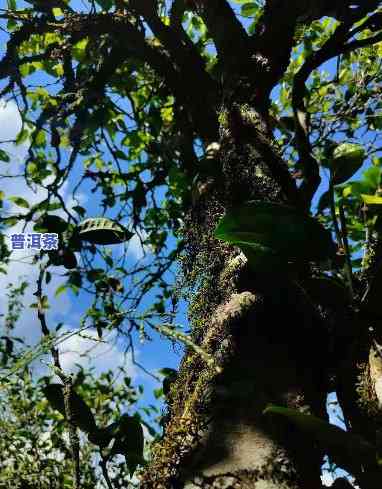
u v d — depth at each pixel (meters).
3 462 2.32
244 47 1.83
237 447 0.88
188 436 0.93
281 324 1.07
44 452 2.45
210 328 1.14
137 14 2.21
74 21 2.15
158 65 2.26
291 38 1.82
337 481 0.83
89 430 1.30
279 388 0.97
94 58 2.34
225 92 1.76
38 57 2.23
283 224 0.93
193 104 2.15
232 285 1.21
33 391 2.65
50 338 1.21
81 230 1.94
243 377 0.99
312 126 2.96
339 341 1.04
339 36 1.84
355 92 3.02
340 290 1.03
